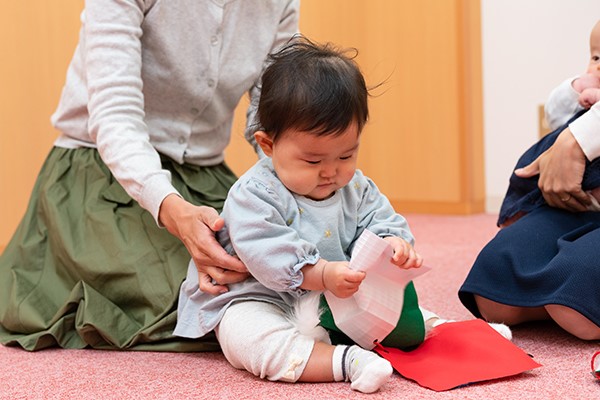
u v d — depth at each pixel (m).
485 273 1.34
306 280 1.07
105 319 1.31
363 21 3.61
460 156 3.50
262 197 1.13
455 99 3.47
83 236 1.40
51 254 1.45
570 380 1.05
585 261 1.23
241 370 1.15
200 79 1.43
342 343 1.12
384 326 1.08
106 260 1.36
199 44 1.41
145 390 1.07
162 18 1.38
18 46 2.38
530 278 1.27
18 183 2.41
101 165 1.46
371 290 1.07
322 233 1.15
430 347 1.15
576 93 1.49
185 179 1.46
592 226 1.35
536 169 1.43
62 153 1.51
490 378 1.04
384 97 3.63
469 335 1.16
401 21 3.54
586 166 1.34
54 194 1.46
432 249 2.48
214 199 1.47
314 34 3.57
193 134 1.49
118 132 1.28
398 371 1.08
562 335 1.32
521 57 3.40
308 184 1.11
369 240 1.03
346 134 1.07
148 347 1.29
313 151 1.08
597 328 1.24
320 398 1.00
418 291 1.78
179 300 1.27
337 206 1.17
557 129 1.49
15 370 1.21
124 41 1.32
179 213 1.20
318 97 1.06
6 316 1.39
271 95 1.10
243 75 1.47
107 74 1.31
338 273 1.03
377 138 3.67
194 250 1.18
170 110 1.46
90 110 1.32
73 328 1.36
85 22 1.37
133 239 1.37
